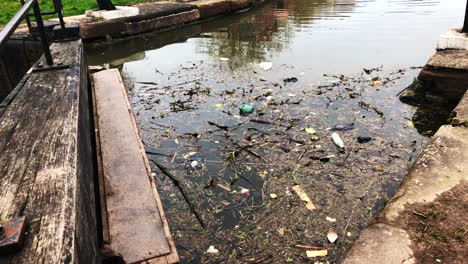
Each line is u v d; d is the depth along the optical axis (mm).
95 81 5465
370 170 3840
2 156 1773
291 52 8352
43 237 1208
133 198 2703
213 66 7641
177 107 5617
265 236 3014
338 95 5809
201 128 4914
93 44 9680
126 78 7160
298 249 2861
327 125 4859
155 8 11859
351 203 3354
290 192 3543
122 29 10180
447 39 5578
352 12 12766
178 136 4719
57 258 1123
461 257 1961
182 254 2867
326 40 9219
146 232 2369
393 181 3645
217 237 3029
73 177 1561
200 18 12578
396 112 5207
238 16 13328
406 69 6879
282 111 5305
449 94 5254
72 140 1903
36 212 1332
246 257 2809
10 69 7520
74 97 2559
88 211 1669
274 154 4195
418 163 2877
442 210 2318
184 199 3521
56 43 4633
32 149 1829
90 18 10188
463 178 2625
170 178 3846
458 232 2129
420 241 2094
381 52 7965
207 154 4270
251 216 3252
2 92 7707
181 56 8570
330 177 3746
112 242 2291
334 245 2879
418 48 8125
